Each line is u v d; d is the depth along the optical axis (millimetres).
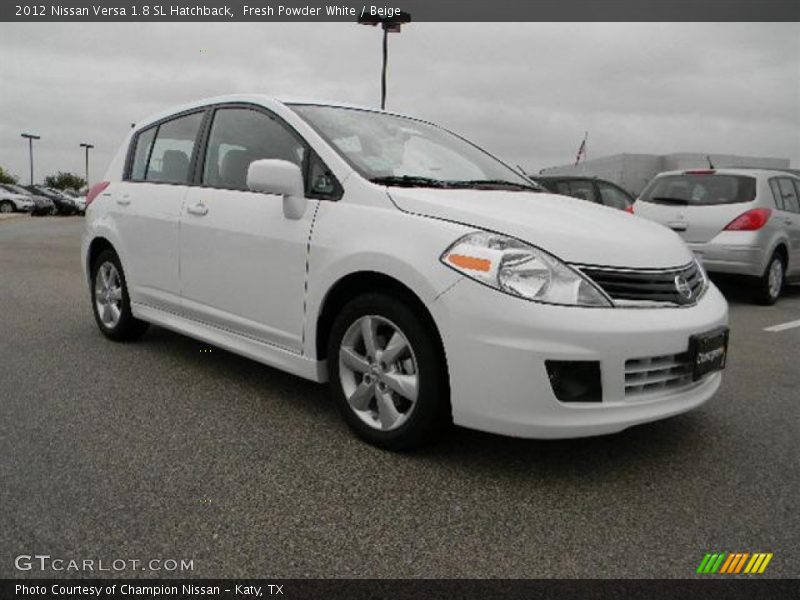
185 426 3322
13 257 11328
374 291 3062
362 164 3389
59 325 5559
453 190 3299
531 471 2920
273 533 2369
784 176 8367
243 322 3705
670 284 2920
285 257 3398
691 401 2980
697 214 7797
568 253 2770
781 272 8219
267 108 3814
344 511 2537
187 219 4043
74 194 41750
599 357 2645
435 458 3014
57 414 3436
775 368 4883
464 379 2727
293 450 3068
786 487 2848
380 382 3068
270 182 3293
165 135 4570
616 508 2625
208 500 2582
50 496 2566
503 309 2646
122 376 4113
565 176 10391
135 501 2553
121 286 4758
